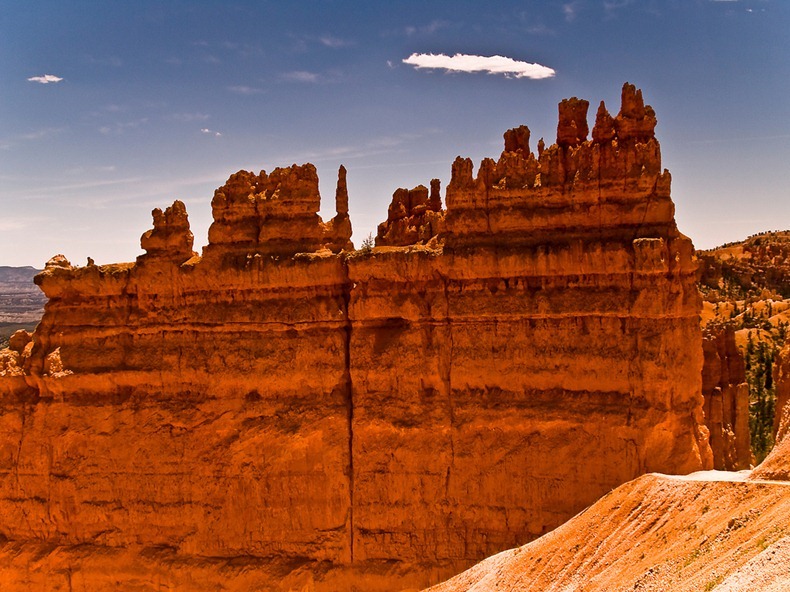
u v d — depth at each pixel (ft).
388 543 122.62
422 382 123.24
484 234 122.93
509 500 119.24
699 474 111.34
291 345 127.44
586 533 107.65
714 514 99.86
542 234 120.88
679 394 114.93
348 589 122.21
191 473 129.59
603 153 119.34
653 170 117.08
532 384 119.65
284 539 125.70
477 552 119.85
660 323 114.73
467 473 120.78
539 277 119.85
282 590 123.24
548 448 118.11
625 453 114.93
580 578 103.19
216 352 130.11
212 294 131.44
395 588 120.67
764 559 85.81
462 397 122.01
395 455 123.03
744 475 109.19
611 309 116.26
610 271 116.67
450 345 122.62
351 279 126.31
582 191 119.34
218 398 129.70
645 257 114.32
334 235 133.80
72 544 133.59
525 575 107.55
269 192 132.77
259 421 127.65
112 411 133.39
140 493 131.34
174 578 127.34
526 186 121.70
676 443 114.42
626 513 107.04
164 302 133.59
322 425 125.08
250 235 131.54
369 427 123.85
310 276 127.13
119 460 132.36
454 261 121.60
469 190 123.54
